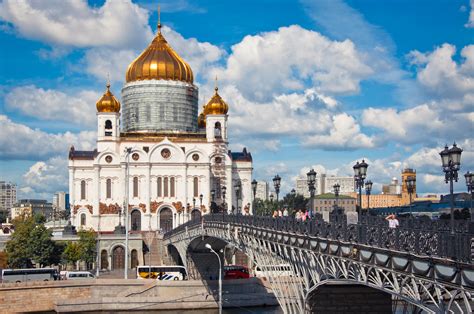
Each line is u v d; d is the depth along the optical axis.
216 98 177.88
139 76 182.88
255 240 72.12
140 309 106.81
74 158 169.75
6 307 104.94
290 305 64.19
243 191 178.75
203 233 99.62
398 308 73.50
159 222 169.25
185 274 120.88
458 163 37.88
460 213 78.00
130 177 168.88
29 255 131.88
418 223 49.00
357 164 52.41
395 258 36.94
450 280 31.55
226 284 110.50
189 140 175.12
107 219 168.38
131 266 145.88
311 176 62.59
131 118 181.75
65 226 167.62
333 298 56.19
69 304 105.44
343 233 45.62
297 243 56.38
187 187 171.12
